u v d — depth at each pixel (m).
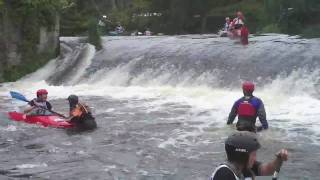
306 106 14.27
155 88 18.44
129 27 44.91
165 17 44.94
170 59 20.20
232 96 16.12
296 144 10.57
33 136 11.83
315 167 9.10
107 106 15.46
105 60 21.95
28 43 22.58
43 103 13.45
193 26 43.69
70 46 24.61
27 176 8.95
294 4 31.89
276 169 4.71
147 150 10.46
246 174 4.29
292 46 19.53
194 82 18.30
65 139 11.52
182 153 10.19
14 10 22.17
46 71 22.36
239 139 4.23
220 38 23.97
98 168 9.35
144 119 13.40
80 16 37.03
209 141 11.03
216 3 43.81
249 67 17.81
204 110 14.35
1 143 11.22
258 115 10.73
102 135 11.80
